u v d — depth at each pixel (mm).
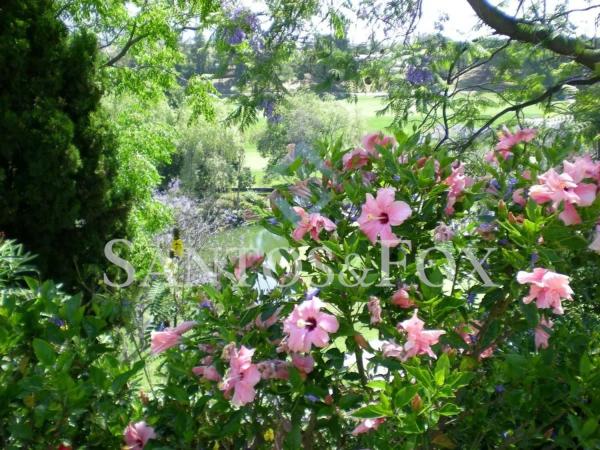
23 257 3188
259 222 2154
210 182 16047
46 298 2146
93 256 6211
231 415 1997
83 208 6152
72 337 2096
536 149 2156
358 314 1966
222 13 5969
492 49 6000
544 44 5652
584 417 1967
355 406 1952
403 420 1636
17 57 5832
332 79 5449
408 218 2027
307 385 1892
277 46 5703
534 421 1931
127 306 2572
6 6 5965
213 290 1979
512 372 1877
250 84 5824
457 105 6035
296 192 2125
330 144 2252
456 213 2100
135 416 2098
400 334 1861
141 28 10648
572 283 2357
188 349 2062
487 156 2377
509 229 1825
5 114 5766
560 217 1817
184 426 1957
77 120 6285
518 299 1850
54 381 1865
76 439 2061
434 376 1641
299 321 1751
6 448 1857
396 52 5469
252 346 1965
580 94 5277
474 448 2004
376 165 2199
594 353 2043
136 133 10406
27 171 5902
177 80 11562
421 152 2197
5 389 1923
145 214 9820
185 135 16297
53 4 6355
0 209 5789
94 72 6414
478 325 2090
